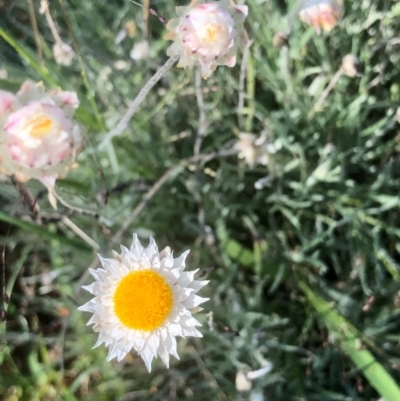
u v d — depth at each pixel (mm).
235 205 185
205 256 183
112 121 184
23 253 190
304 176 172
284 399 176
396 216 179
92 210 141
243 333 165
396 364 153
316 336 177
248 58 158
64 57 167
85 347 183
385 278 179
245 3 160
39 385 186
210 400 178
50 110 89
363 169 188
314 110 168
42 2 149
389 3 174
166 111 191
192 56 107
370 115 193
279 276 166
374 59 181
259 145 155
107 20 210
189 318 114
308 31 163
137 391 183
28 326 202
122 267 115
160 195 185
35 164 90
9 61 194
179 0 199
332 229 174
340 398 168
